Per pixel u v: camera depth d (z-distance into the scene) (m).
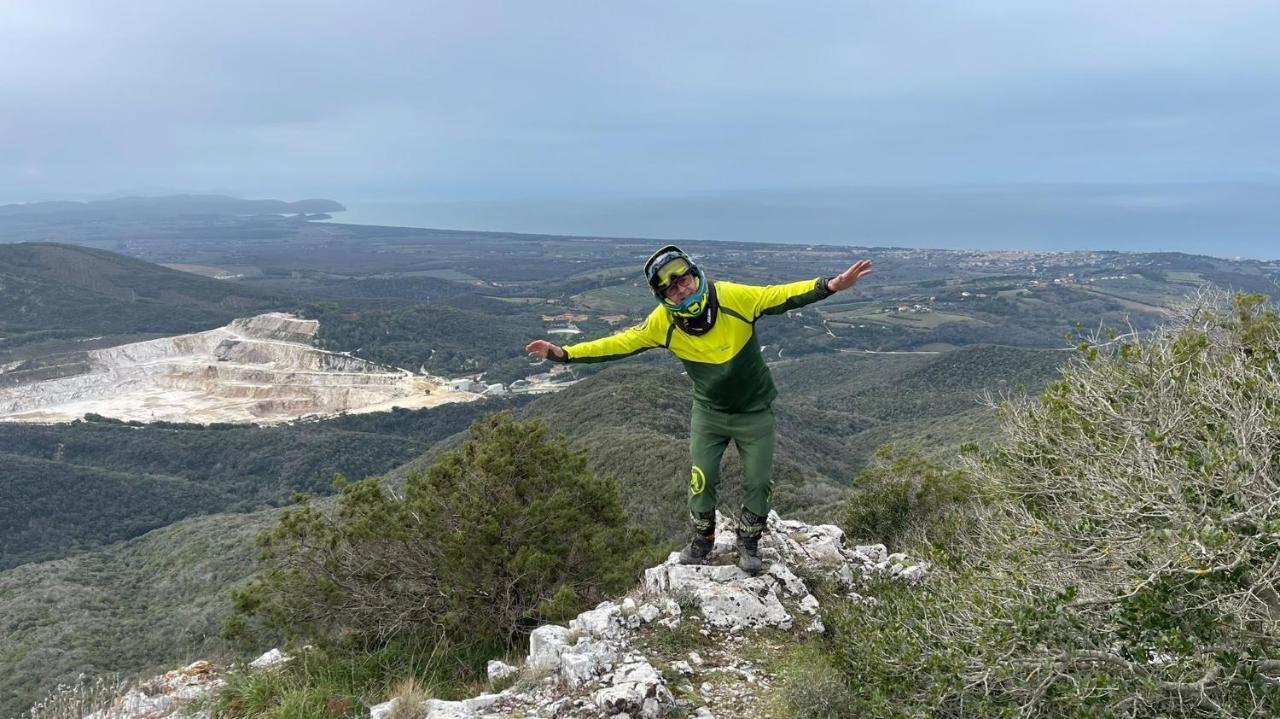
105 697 5.48
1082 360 5.77
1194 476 3.80
